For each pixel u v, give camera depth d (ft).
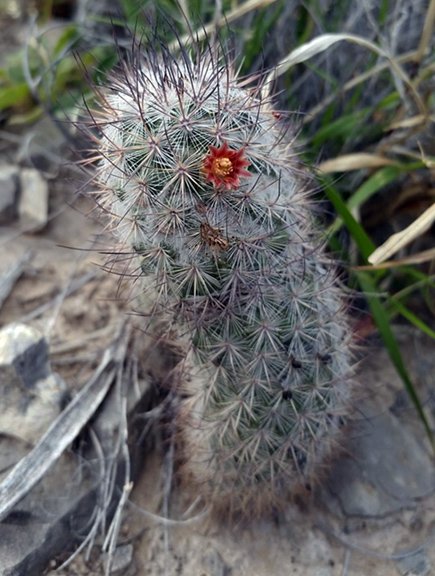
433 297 0.54
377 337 0.52
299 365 0.36
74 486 0.42
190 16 0.53
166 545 0.43
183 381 0.40
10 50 0.72
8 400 0.43
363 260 0.51
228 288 0.33
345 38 0.45
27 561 0.39
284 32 0.57
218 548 0.43
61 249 0.56
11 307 0.52
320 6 0.56
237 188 0.31
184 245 0.32
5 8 0.76
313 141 0.52
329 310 0.38
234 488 0.41
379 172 0.49
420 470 0.47
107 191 0.34
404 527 0.45
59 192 0.59
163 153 0.31
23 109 0.64
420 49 0.50
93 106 0.54
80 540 0.42
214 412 0.38
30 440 0.43
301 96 0.57
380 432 0.48
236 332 0.35
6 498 0.39
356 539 0.44
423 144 0.53
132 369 0.47
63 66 0.62
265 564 0.43
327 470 0.45
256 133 0.33
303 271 0.36
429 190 0.52
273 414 0.37
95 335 0.50
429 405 0.50
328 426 0.40
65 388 0.44
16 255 0.55
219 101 0.31
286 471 0.40
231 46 0.50
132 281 0.37
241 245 0.32
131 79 0.36
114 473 0.43
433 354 0.52
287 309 0.35
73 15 0.73
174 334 0.38
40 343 0.44
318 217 0.52
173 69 0.34
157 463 0.46
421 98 0.51
